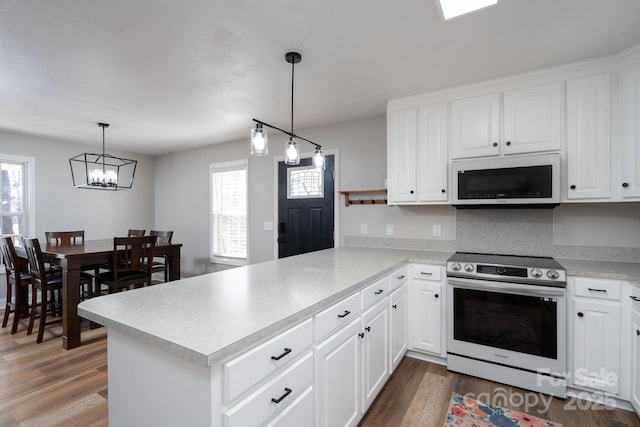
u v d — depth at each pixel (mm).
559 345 2086
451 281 2406
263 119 3500
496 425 1844
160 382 1064
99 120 3545
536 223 2674
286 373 1188
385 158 3350
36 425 1834
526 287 2148
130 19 1698
